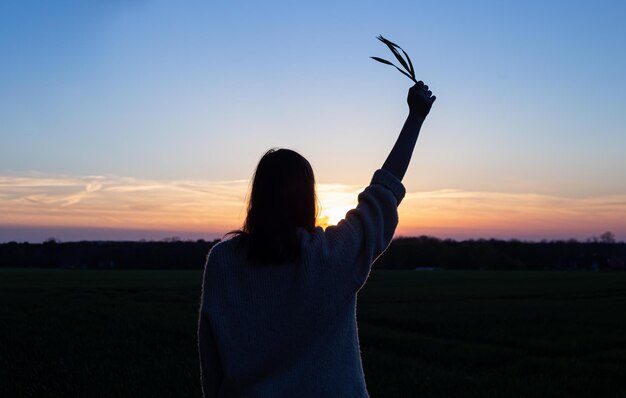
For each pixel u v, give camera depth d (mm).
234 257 1968
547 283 49688
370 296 35844
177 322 20531
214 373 2045
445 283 50938
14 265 100188
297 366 1905
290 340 1902
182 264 94062
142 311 25016
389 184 2021
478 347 15617
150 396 8953
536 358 13938
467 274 71062
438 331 19703
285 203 1949
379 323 22234
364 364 12844
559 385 10680
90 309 25625
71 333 17188
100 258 97000
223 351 1929
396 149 2107
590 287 43844
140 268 93500
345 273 1896
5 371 10719
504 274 70438
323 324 1894
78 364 11812
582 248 104625
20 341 15219
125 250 95375
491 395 9781
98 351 13773
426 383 10664
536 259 105500
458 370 12602
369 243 1931
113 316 22578
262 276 1922
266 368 1920
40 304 28141
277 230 1911
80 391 9180
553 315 24516
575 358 14273
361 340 17094
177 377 10445
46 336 16375
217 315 1936
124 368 11297
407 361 13297
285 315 1902
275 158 2008
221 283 1964
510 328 20172
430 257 108375
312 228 2012
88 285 45219
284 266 1920
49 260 99250
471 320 22531
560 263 103375
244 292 1934
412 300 33156
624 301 32375
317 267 1882
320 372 1892
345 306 1922
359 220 1959
